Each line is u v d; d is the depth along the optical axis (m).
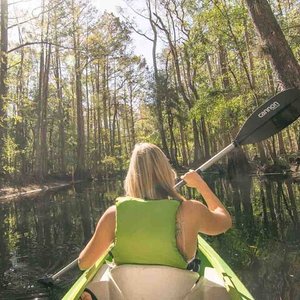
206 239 7.30
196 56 24.08
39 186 28.00
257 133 3.94
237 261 5.79
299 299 4.18
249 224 8.46
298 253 5.99
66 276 5.84
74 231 9.50
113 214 2.34
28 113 34.62
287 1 20.58
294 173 19.03
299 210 9.70
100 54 21.53
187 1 23.28
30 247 8.00
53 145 44.97
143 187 2.36
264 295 4.39
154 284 2.26
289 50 7.86
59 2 22.11
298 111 3.94
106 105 46.09
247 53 20.52
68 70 38.12
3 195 21.73
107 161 40.00
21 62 20.58
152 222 2.23
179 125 37.88
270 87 20.05
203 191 2.63
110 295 2.44
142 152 2.39
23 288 5.41
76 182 33.88
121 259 2.32
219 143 38.25
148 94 33.78
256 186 15.54
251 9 8.09
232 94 20.62
